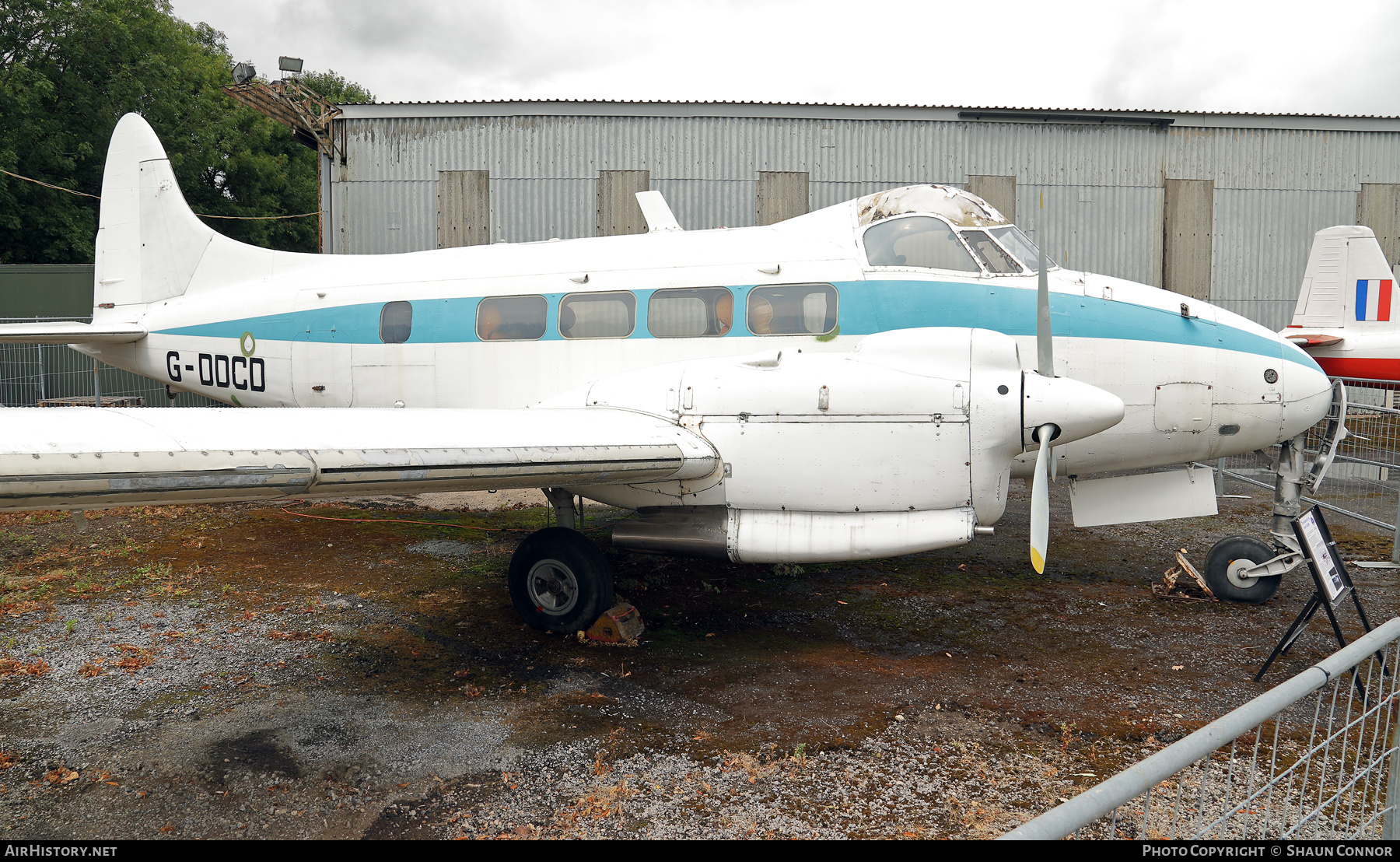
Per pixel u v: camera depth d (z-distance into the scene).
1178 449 5.88
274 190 34.97
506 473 4.18
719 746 3.91
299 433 3.83
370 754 3.83
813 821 3.29
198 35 44.00
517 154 14.11
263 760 3.77
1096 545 7.96
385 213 14.21
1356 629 5.54
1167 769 1.68
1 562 6.96
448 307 6.80
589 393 5.76
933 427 4.85
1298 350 5.90
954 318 5.68
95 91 25.17
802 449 5.01
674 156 14.10
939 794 3.49
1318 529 4.68
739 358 5.56
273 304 7.45
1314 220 14.40
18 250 23.61
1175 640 5.36
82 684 4.57
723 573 6.91
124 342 8.13
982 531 4.94
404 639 5.34
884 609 6.01
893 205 6.13
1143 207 14.24
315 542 7.77
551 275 6.57
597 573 5.27
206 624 5.54
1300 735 3.98
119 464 2.96
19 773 3.63
